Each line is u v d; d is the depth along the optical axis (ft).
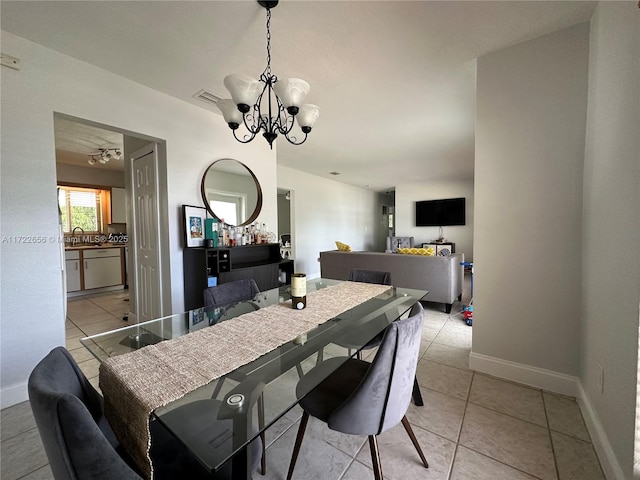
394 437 4.72
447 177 22.36
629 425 3.48
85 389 2.93
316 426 5.05
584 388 5.35
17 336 5.77
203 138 9.22
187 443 2.34
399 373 3.27
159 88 7.91
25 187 5.85
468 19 5.38
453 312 11.76
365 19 5.36
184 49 6.25
